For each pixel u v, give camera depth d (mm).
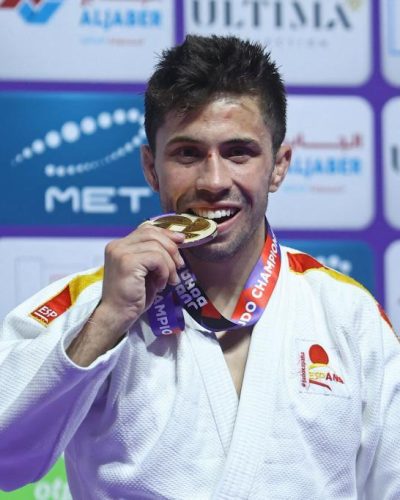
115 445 5562
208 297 5875
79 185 9805
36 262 9742
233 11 9922
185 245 5324
